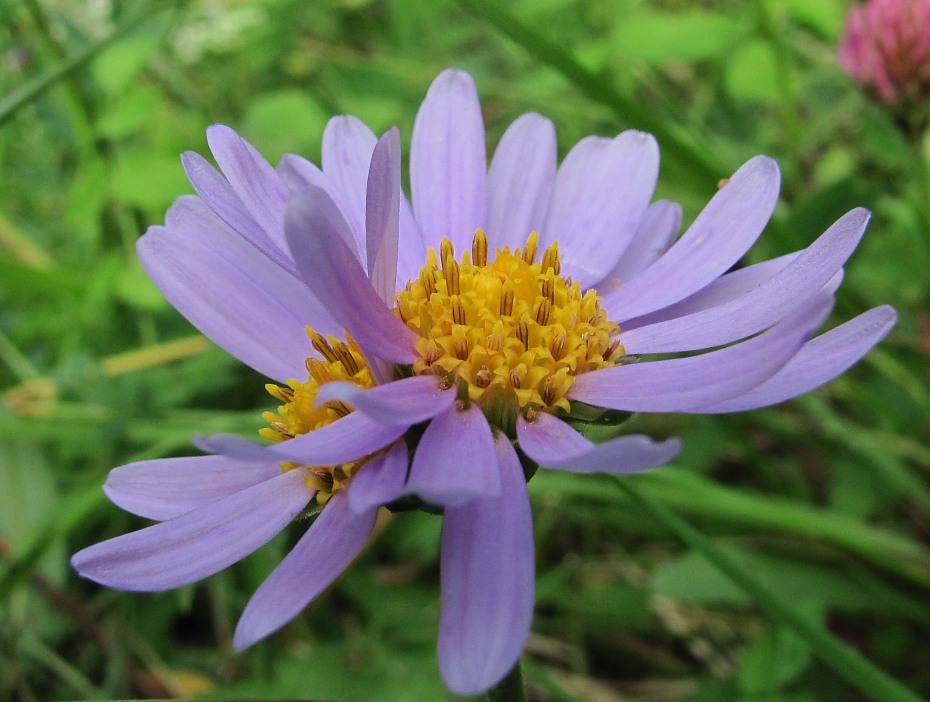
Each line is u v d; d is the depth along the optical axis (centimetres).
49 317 14
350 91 17
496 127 17
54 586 11
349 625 11
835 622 11
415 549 11
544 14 16
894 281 13
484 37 19
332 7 19
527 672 10
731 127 16
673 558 12
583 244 8
